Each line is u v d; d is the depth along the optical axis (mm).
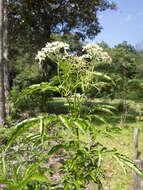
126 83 4672
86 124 1245
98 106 1463
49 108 9320
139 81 4656
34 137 1258
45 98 8125
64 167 1474
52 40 10570
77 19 10969
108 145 4074
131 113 8523
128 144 4219
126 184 2504
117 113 8461
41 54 1575
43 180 868
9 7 9727
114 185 2488
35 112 7367
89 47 1644
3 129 2545
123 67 27297
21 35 10875
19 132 996
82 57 1648
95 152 1384
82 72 1539
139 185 1846
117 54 30312
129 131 5488
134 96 6273
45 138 1279
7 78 7027
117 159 1265
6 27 6875
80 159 1404
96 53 1623
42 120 1059
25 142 1264
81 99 1482
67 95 1432
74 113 1368
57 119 1144
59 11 10227
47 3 9500
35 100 7176
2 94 5105
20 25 10477
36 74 12938
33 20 10258
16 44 11375
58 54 1556
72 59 1558
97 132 1271
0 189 1797
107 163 3164
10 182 976
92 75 1494
